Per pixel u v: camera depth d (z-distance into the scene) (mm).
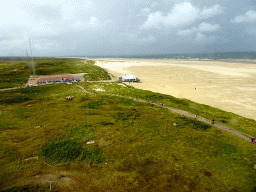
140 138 39906
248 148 35812
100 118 50594
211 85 97562
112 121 48781
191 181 26703
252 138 39000
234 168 29672
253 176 27688
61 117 51000
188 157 32938
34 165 30219
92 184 25875
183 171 29031
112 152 34531
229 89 88312
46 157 32562
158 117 52312
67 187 25125
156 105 63594
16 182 25953
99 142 38000
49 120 48875
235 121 49281
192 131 43500
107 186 25547
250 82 102125
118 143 37750
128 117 51938
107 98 70125
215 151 34875
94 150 35094
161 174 28328
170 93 83625
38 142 37531
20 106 60094
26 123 46781
